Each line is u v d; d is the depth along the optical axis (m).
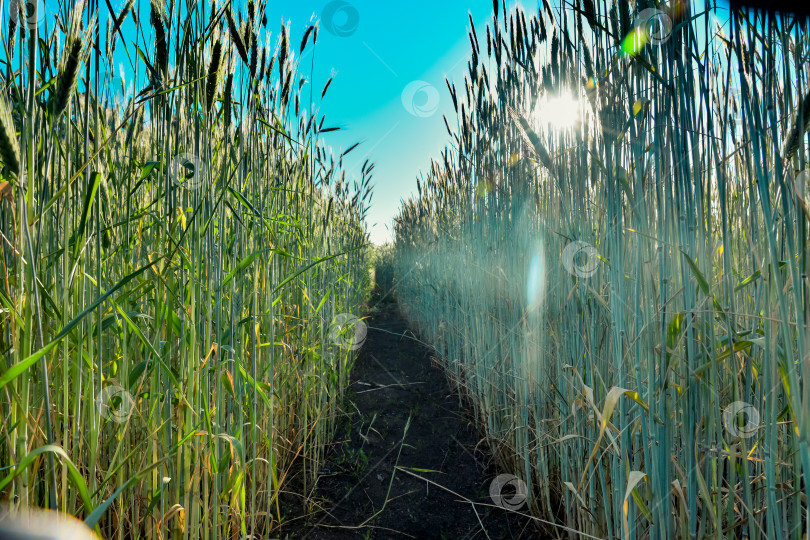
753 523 1.16
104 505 0.97
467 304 4.11
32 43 0.94
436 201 5.73
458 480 2.88
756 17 0.96
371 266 11.77
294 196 2.93
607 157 1.41
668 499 1.28
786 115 1.15
